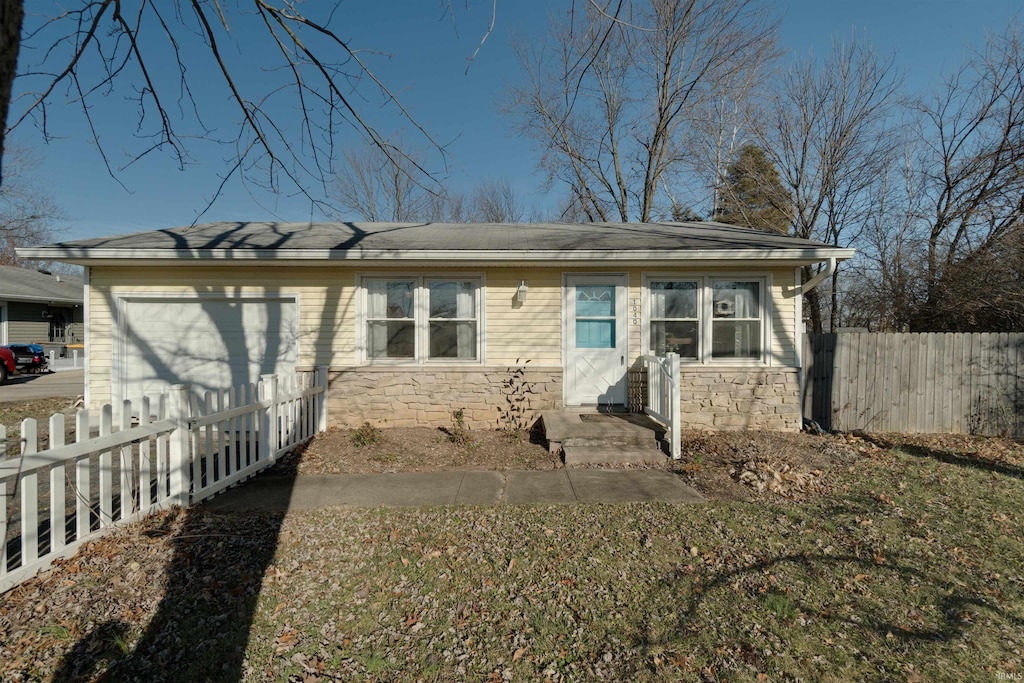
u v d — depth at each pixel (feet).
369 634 9.43
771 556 12.30
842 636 9.35
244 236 28.35
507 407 26.20
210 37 14.73
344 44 15.42
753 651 8.91
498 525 14.07
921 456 21.98
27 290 69.62
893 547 12.80
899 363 27.45
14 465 10.01
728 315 26.40
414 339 26.37
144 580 10.70
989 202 42.63
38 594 9.96
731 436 24.68
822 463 20.43
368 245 25.45
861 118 50.37
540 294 26.45
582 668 8.55
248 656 8.72
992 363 27.02
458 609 10.19
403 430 25.57
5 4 5.92
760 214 57.31
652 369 24.62
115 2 13.50
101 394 26.12
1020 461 21.49
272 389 19.76
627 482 17.90
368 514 14.75
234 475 17.06
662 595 10.65
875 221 51.13
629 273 26.30
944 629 9.58
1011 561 12.18
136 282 26.20
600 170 64.39
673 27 49.83
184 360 26.40
